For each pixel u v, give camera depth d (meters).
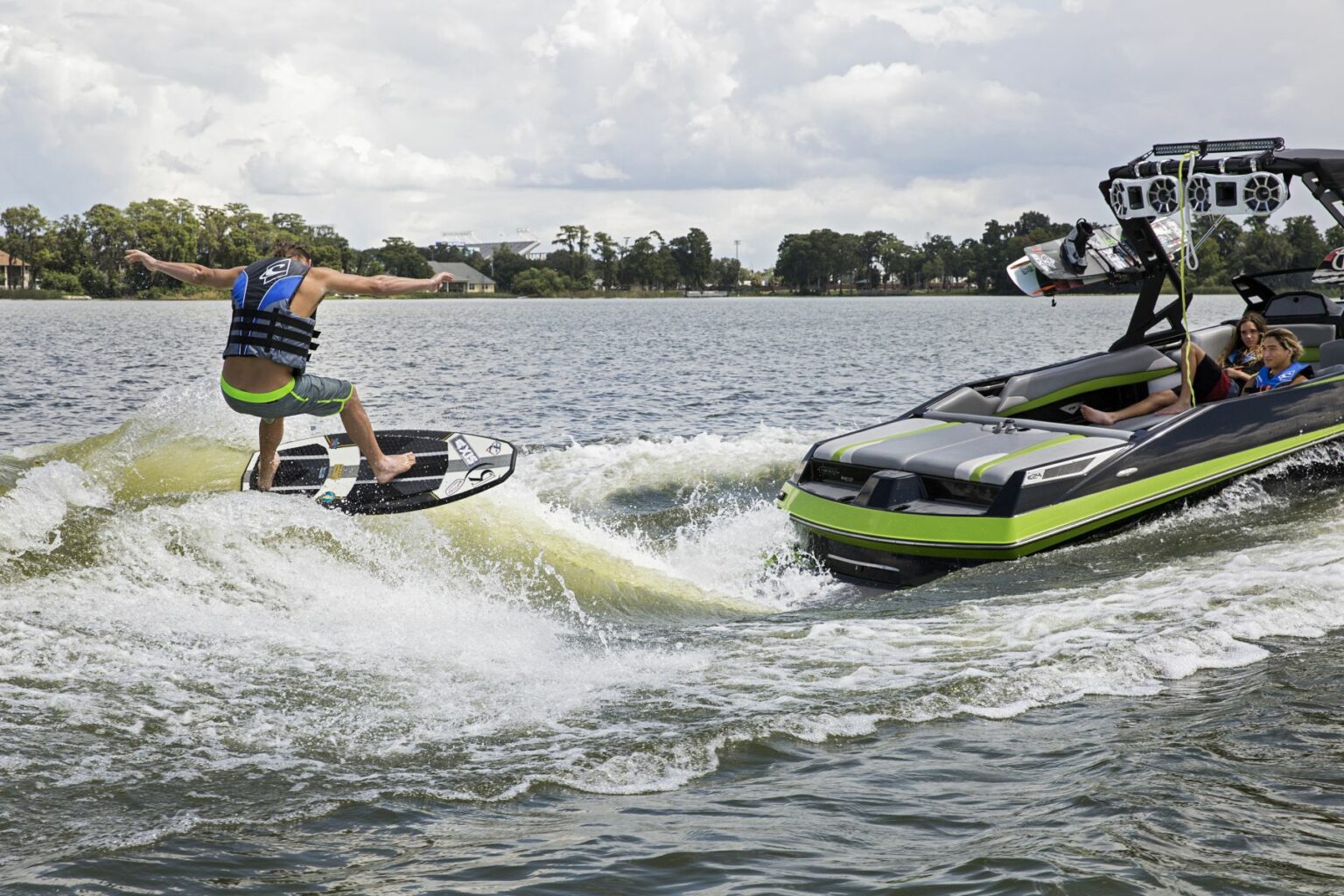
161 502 6.79
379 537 7.04
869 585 7.88
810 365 30.50
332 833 3.77
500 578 7.11
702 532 8.98
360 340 47.88
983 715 4.76
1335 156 9.26
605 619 6.60
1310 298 11.32
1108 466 7.83
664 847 3.66
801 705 4.88
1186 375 9.09
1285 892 3.31
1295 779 4.05
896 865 3.53
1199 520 8.16
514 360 33.19
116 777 4.13
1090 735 4.51
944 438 8.53
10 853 3.59
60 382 24.11
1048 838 3.65
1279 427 8.86
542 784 4.15
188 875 3.48
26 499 6.88
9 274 162.25
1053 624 5.90
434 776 4.21
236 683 5.06
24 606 5.79
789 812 3.92
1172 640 5.47
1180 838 3.64
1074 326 66.25
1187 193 9.25
